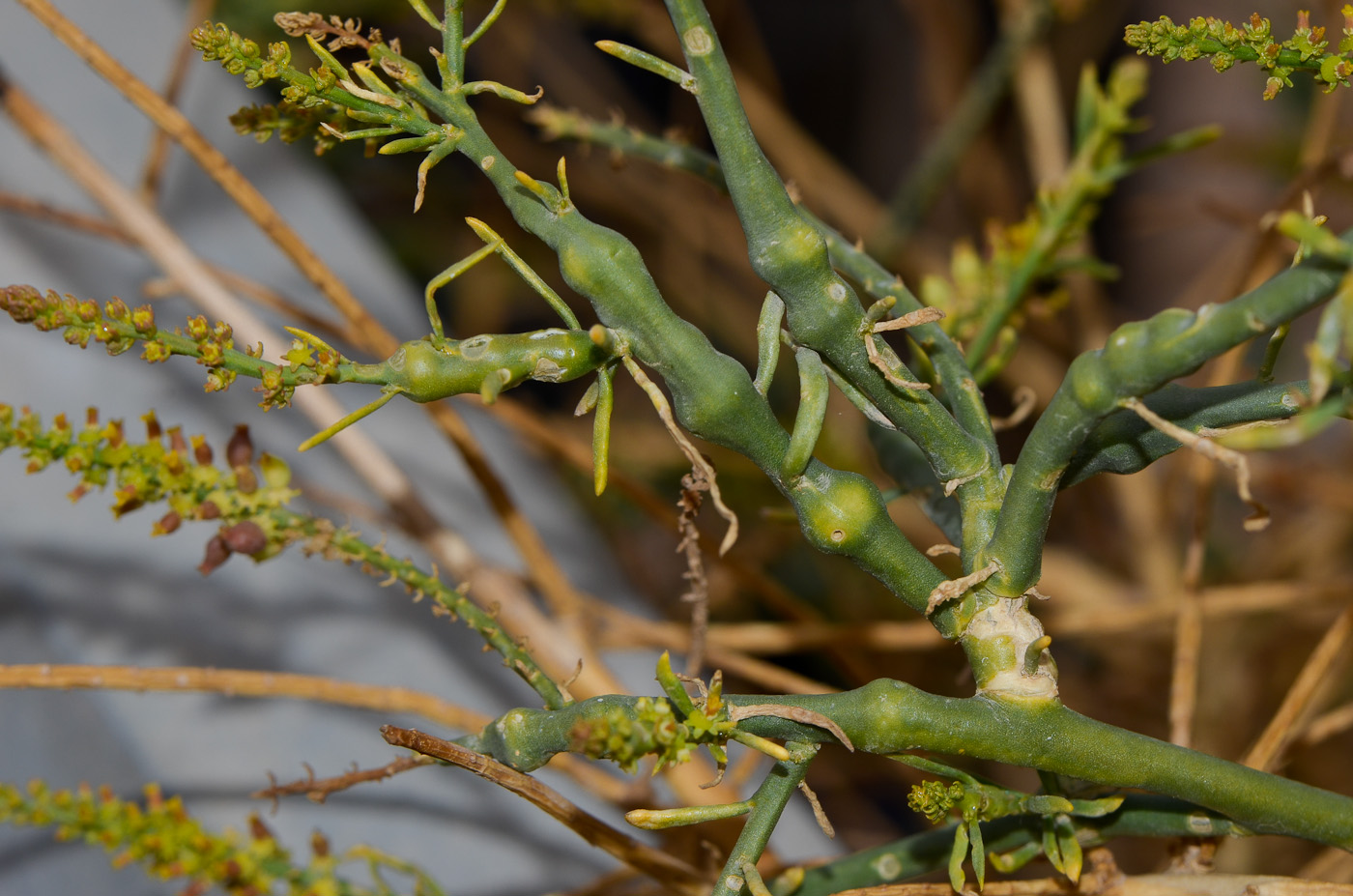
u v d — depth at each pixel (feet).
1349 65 0.74
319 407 1.01
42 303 0.72
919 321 0.75
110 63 0.91
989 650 0.77
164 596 1.06
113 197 1.05
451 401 1.32
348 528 0.81
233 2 1.42
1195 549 0.94
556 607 1.00
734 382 0.75
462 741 0.78
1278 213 1.03
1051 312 0.96
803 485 0.76
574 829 0.82
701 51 0.74
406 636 1.12
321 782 0.82
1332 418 0.69
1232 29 0.75
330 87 0.74
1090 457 0.77
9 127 1.27
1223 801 0.78
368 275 1.40
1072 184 0.93
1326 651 0.88
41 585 1.02
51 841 0.94
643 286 0.74
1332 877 0.95
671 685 0.73
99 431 0.78
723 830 0.92
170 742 1.00
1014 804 0.78
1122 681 1.69
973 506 0.77
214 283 1.06
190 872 0.77
